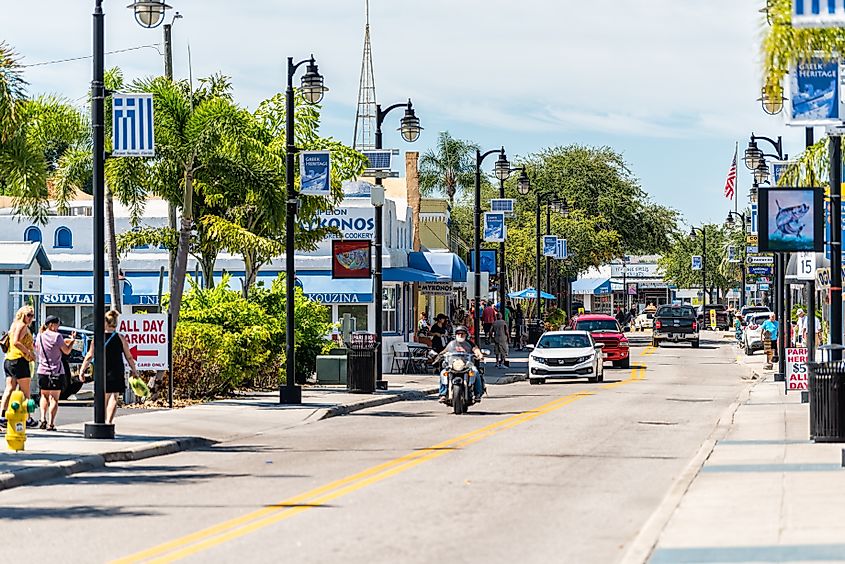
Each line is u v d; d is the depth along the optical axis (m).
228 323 57.44
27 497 27.22
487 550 20.22
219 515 24.16
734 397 60.41
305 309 64.88
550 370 72.50
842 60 28.16
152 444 36.62
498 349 88.88
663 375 82.31
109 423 39.28
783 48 27.39
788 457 32.41
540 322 116.12
